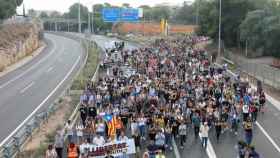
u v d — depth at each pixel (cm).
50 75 5534
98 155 2180
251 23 6938
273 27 6419
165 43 8825
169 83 3572
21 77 5406
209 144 2623
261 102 3431
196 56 6150
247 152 1892
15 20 9550
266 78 4756
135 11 9281
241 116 3103
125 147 2212
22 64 6781
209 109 2788
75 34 13550
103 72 5438
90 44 9162
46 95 4194
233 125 2822
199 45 9144
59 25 18288
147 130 2572
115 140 2209
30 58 7619
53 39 11944
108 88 3394
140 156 2355
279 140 2741
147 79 3831
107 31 15925
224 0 7944
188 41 9512
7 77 5428
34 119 2862
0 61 6028
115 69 4906
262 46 6788
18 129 2953
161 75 4156
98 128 2456
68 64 6638
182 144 2536
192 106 2886
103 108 2862
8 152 2192
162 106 2803
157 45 8556
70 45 10056
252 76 5159
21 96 4159
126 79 3841
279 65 6175
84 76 4759
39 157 2261
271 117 3316
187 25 13200
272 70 4591
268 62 6469
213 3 8288
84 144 2183
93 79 4588
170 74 4194
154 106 2753
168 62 5234
